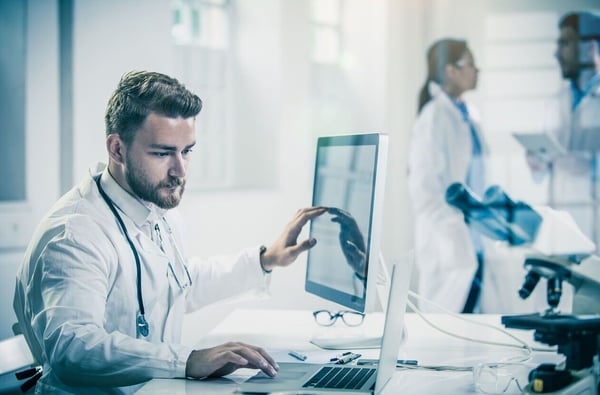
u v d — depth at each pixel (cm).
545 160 330
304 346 138
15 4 224
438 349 134
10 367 142
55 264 117
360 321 166
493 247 306
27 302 122
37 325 115
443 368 117
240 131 346
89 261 120
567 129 335
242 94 345
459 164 289
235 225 307
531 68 377
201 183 330
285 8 335
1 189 227
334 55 401
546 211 145
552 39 373
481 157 306
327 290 149
